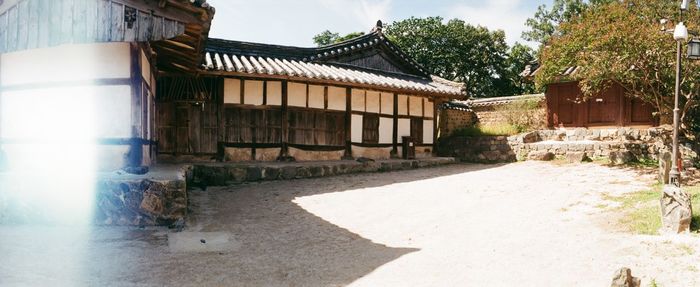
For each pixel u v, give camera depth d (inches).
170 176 335.3
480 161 806.5
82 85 359.6
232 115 607.8
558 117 829.8
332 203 437.4
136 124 362.3
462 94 795.4
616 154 637.3
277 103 632.4
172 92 587.5
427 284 230.4
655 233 300.5
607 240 297.9
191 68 538.6
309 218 377.4
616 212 364.2
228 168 534.9
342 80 642.2
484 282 234.5
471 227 350.9
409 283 231.5
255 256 271.0
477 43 1553.9
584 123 799.7
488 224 358.3
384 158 743.7
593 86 585.0
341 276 240.7
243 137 613.0
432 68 1569.9
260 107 622.2
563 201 423.5
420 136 801.6
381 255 281.1
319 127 671.1
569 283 232.8
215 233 318.7
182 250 270.4
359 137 713.6
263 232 330.3
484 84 1638.8
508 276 243.8
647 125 735.7
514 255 280.4
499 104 983.6
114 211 311.3
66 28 337.7
